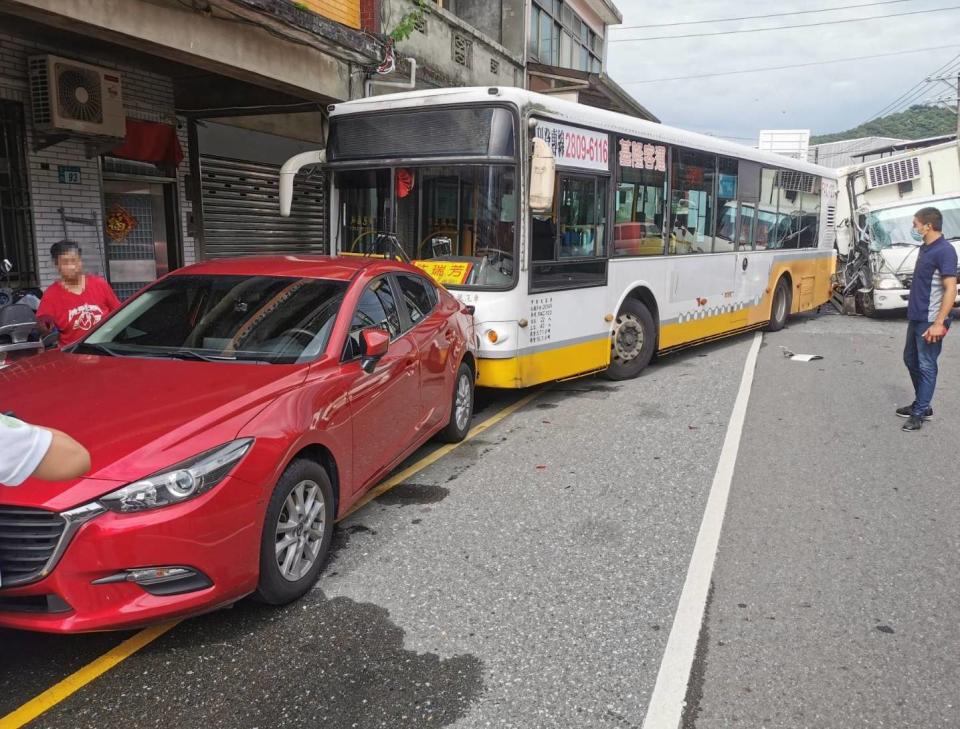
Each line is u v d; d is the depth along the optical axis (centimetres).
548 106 738
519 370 728
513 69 1769
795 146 2042
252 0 765
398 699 307
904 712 299
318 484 395
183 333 459
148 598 314
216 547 325
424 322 567
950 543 456
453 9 1836
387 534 469
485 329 716
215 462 328
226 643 348
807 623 366
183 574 320
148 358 434
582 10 2438
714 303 1088
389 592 396
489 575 415
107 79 808
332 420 405
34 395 379
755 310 1223
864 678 321
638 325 918
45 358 450
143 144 929
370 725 292
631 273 891
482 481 565
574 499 528
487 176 711
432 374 561
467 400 668
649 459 615
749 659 336
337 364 430
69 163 835
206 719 296
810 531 474
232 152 1130
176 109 1042
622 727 290
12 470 203
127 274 959
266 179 1201
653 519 492
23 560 303
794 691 312
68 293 579
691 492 541
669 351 1021
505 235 714
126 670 328
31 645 348
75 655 340
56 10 636
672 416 750
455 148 720
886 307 1469
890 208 1588
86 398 370
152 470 314
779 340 1248
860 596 392
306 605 382
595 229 823
